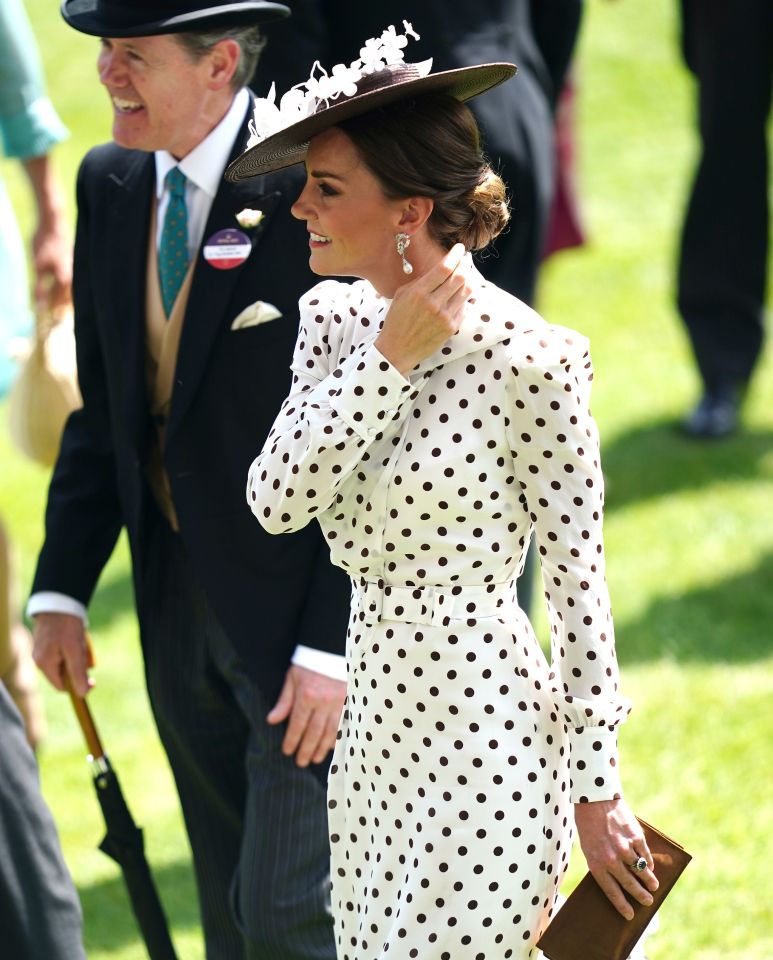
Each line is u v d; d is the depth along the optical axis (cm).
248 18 1209
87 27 1188
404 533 1040
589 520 1028
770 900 1564
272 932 1250
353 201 1014
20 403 1644
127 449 1298
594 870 1038
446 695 1044
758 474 2675
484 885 1052
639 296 3644
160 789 1898
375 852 1098
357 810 1112
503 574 1052
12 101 1823
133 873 1323
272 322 1240
